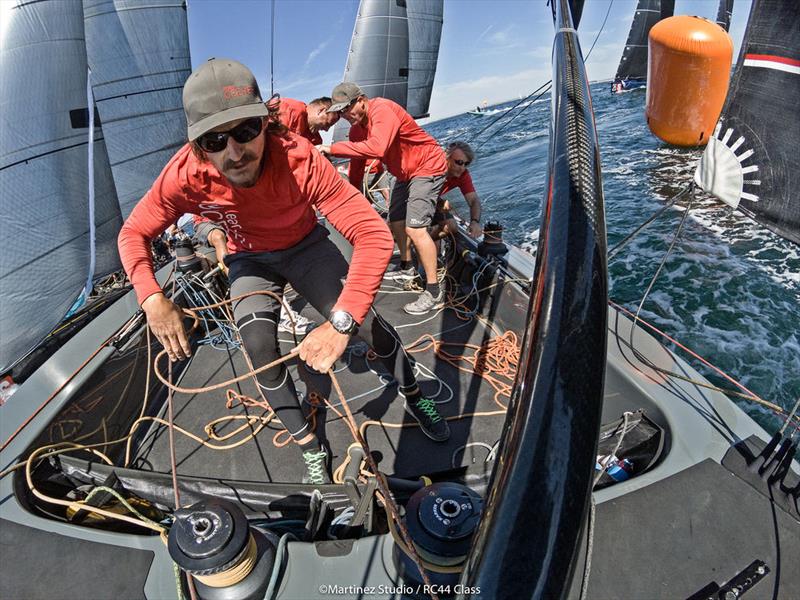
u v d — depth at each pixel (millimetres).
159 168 9398
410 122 2693
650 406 1553
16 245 4969
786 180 1573
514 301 2592
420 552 977
